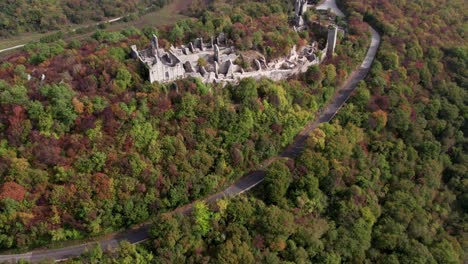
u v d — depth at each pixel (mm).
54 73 134500
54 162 111188
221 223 113875
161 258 103188
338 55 179250
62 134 117625
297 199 123875
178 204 119500
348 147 137250
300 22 196750
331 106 162125
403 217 133125
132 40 163125
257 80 150500
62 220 105000
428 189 149750
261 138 135375
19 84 127000
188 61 148125
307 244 117062
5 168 108375
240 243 109062
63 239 107125
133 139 119188
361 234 124062
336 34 179500
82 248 107688
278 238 113125
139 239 111250
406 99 166875
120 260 101500
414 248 126750
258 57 159875
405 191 143125
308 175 126188
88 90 128750
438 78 188000
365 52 194500
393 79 173500
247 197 123750
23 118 116812
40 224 102562
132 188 111312
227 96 140375
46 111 117062
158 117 126125
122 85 130875
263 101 140875
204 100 132625
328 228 123188
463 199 155125
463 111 180250
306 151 132000
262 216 116188
